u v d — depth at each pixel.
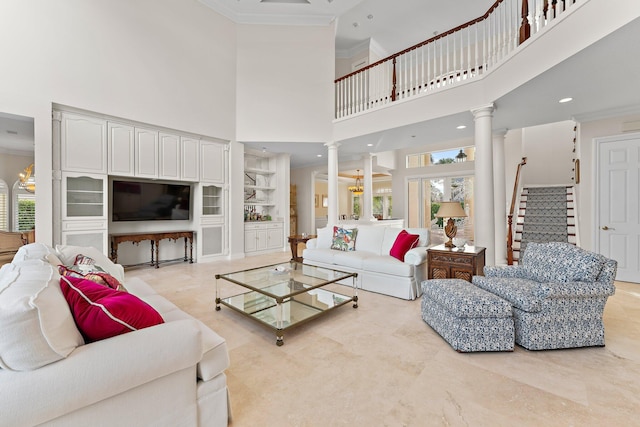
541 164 7.24
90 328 1.11
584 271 2.21
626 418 1.47
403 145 6.57
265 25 6.16
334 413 1.52
